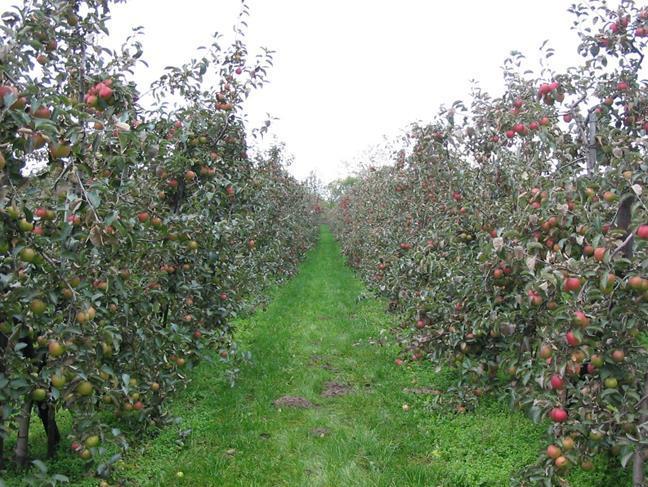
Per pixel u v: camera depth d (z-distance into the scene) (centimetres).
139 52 394
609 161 406
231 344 559
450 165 617
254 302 937
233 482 383
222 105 550
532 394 360
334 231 3047
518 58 495
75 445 314
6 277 276
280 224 1389
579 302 292
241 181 628
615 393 302
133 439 422
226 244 541
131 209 368
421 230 714
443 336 501
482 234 498
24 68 294
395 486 371
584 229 334
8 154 252
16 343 298
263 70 575
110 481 363
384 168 1252
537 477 307
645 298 289
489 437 424
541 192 366
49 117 261
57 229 288
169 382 442
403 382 579
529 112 455
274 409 517
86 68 379
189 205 498
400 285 694
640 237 265
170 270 476
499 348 480
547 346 300
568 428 298
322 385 592
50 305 300
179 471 393
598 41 446
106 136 294
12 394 289
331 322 888
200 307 537
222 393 549
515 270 385
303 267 1727
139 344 398
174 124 495
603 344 311
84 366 305
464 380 502
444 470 386
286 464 410
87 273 336
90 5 369
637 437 289
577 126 433
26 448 373
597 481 347
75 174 262
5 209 247
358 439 440
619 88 438
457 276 487
